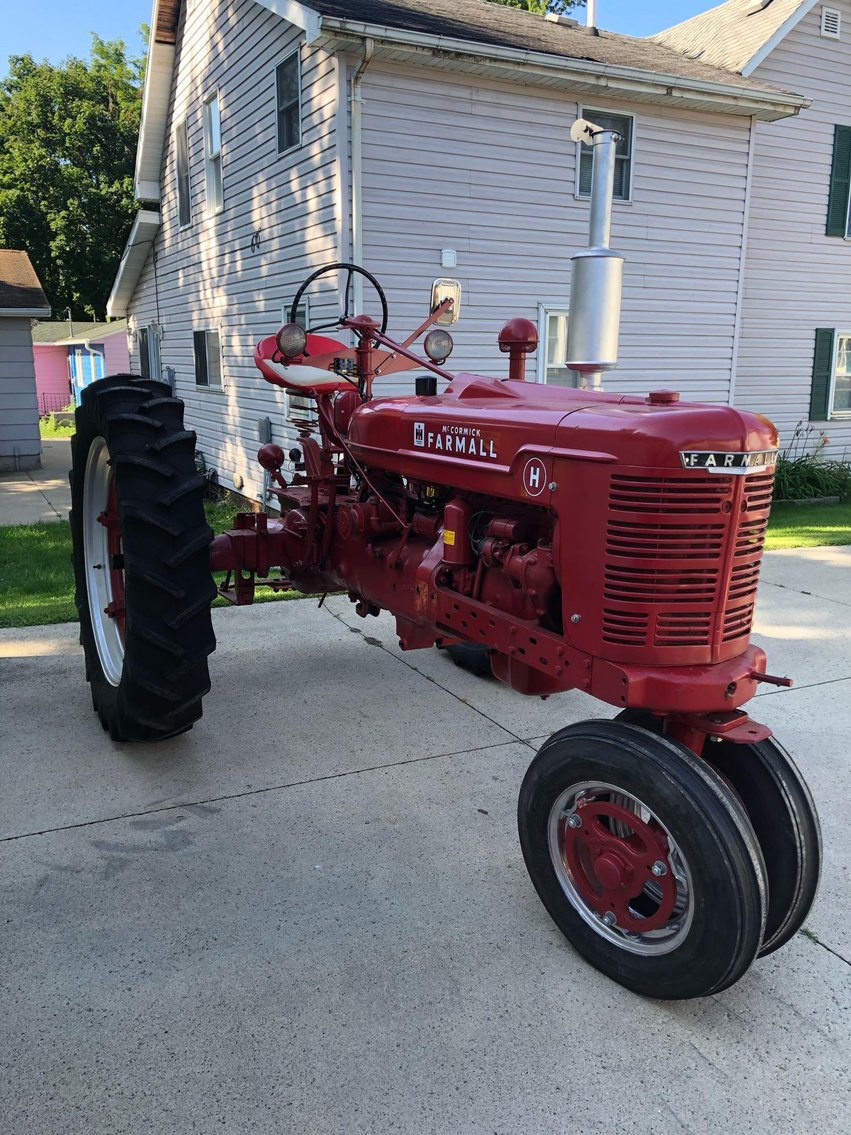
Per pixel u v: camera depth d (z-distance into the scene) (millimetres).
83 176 29578
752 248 11125
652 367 9891
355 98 7406
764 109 9438
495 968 2246
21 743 3490
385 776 3283
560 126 8641
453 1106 1810
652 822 2133
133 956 2252
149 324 15062
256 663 4492
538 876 2344
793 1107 1827
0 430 13414
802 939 2406
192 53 10852
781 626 5270
